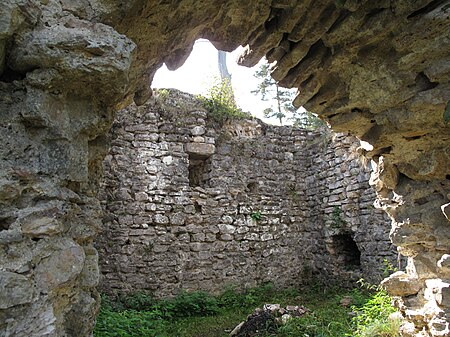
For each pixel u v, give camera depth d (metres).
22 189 1.61
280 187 9.20
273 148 9.26
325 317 5.86
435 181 3.64
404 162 3.79
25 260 1.56
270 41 3.24
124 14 2.07
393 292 4.09
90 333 2.00
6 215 1.55
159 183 7.69
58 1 1.79
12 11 1.56
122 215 7.34
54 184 1.71
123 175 7.45
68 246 1.75
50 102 1.72
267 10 2.92
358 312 5.65
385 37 3.00
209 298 7.24
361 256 7.99
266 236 8.80
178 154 7.93
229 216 8.37
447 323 3.40
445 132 3.33
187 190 7.91
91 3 1.90
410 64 3.04
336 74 3.44
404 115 3.36
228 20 2.95
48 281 1.63
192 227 7.88
